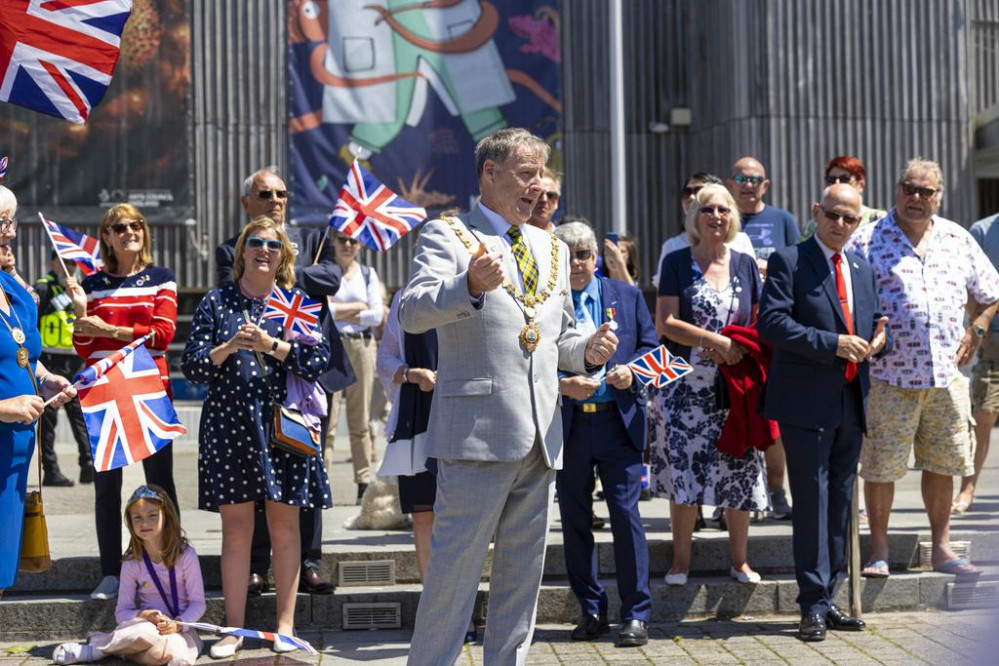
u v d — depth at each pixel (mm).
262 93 13180
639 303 5727
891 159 13242
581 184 13664
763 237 7164
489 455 3945
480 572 4078
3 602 5555
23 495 4391
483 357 3994
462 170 13211
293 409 5285
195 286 13125
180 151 13016
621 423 5434
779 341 5414
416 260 4082
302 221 13070
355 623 5688
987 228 7227
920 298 5906
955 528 6527
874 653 5133
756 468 5836
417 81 13172
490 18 13266
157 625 5090
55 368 9203
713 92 13891
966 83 13336
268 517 5383
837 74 13125
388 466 5406
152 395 4965
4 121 12742
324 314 5820
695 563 6125
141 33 12969
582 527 5488
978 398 7141
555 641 5449
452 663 4059
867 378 5582
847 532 5758
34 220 12766
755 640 5418
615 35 11945
